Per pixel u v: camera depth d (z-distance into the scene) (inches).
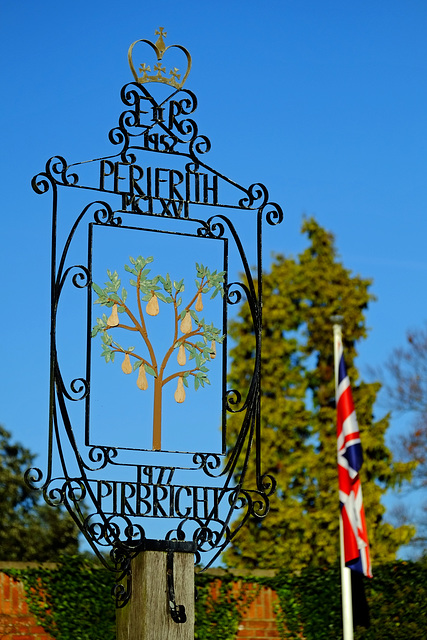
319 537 671.1
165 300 203.5
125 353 197.9
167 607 190.9
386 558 672.4
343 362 419.2
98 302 197.3
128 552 191.9
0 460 823.1
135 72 209.3
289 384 717.3
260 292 211.3
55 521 814.5
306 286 738.8
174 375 200.8
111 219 201.0
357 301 742.5
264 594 393.1
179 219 206.5
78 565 364.5
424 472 697.6
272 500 679.7
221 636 381.1
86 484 188.1
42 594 357.1
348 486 397.7
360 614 402.3
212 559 197.5
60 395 189.6
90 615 359.6
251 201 213.6
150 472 193.9
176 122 210.7
